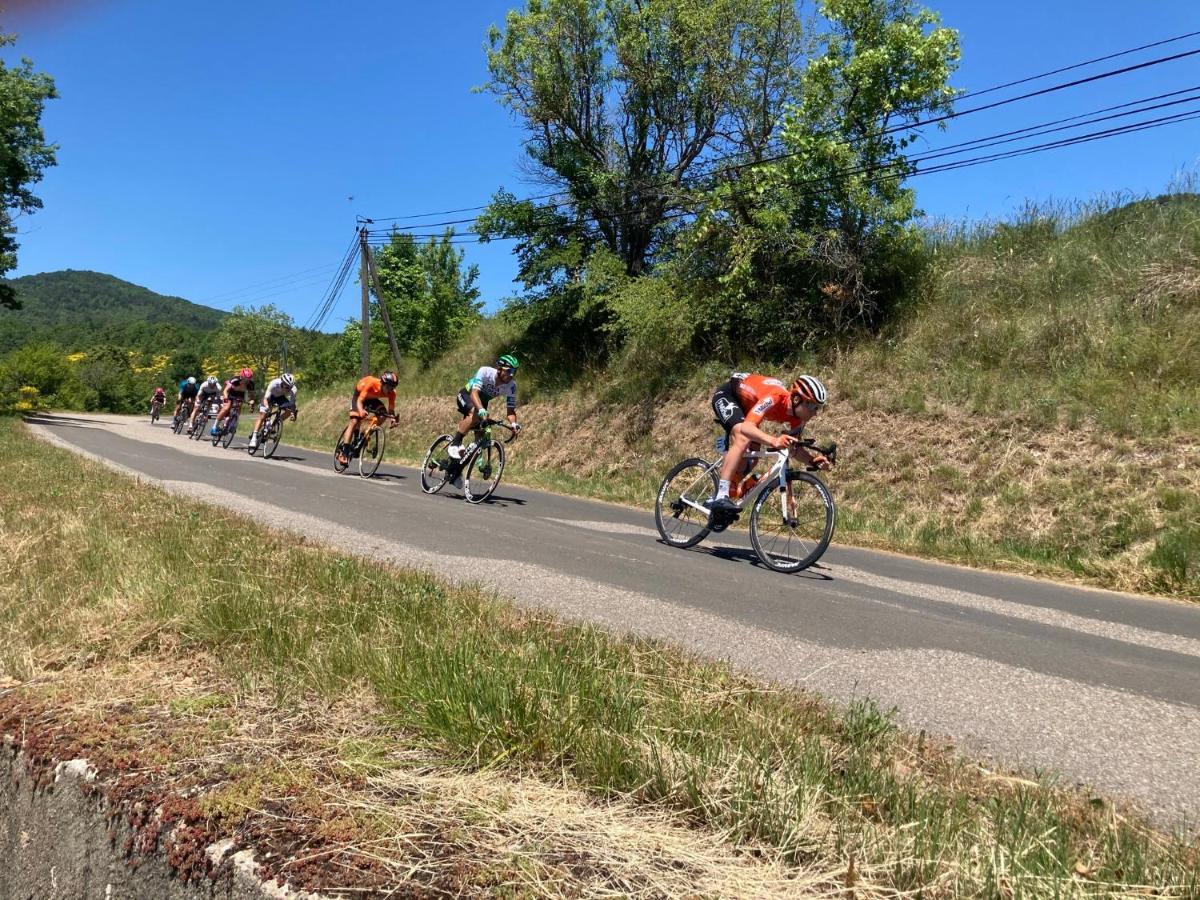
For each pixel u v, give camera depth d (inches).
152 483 358.6
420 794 80.7
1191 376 381.4
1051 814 83.7
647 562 253.0
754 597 208.8
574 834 74.0
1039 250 533.0
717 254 615.2
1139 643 190.5
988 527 359.9
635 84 727.1
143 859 77.2
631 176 753.6
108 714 100.9
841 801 81.8
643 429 606.5
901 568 289.1
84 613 141.9
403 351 1403.8
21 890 92.8
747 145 641.6
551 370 799.7
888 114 542.6
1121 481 343.3
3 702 106.4
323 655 119.5
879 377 489.1
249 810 76.2
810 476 261.0
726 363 603.5
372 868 67.1
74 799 86.4
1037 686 143.6
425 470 437.1
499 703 98.0
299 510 315.6
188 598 147.0
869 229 548.1
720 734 98.2
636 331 633.0
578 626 152.9
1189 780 104.9
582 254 790.5
